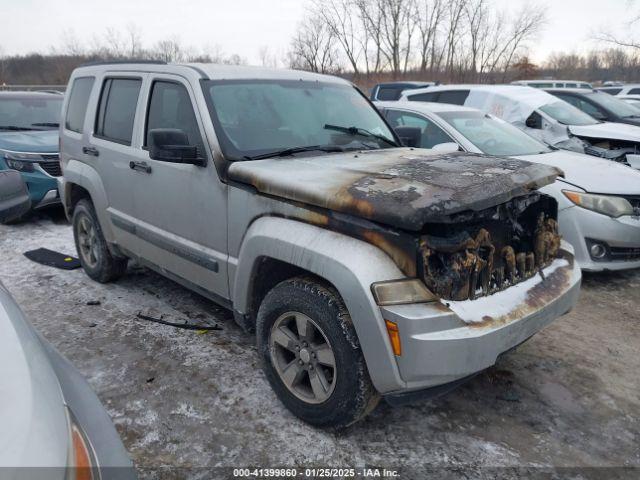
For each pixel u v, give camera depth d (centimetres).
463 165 311
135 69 429
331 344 264
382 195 249
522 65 3288
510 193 264
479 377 345
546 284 296
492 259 267
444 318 238
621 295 484
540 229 306
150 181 389
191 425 294
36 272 539
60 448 136
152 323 419
